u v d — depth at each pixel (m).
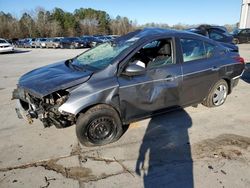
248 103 5.68
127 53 3.83
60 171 3.28
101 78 3.62
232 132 4.26
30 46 33.91
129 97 3.80
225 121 4.69
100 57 4.16
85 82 3.53
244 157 3.52
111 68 3.72
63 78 3.64
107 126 3.79
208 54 4.86
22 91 3.94
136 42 3.96
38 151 3.74
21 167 3.37
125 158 3.54
